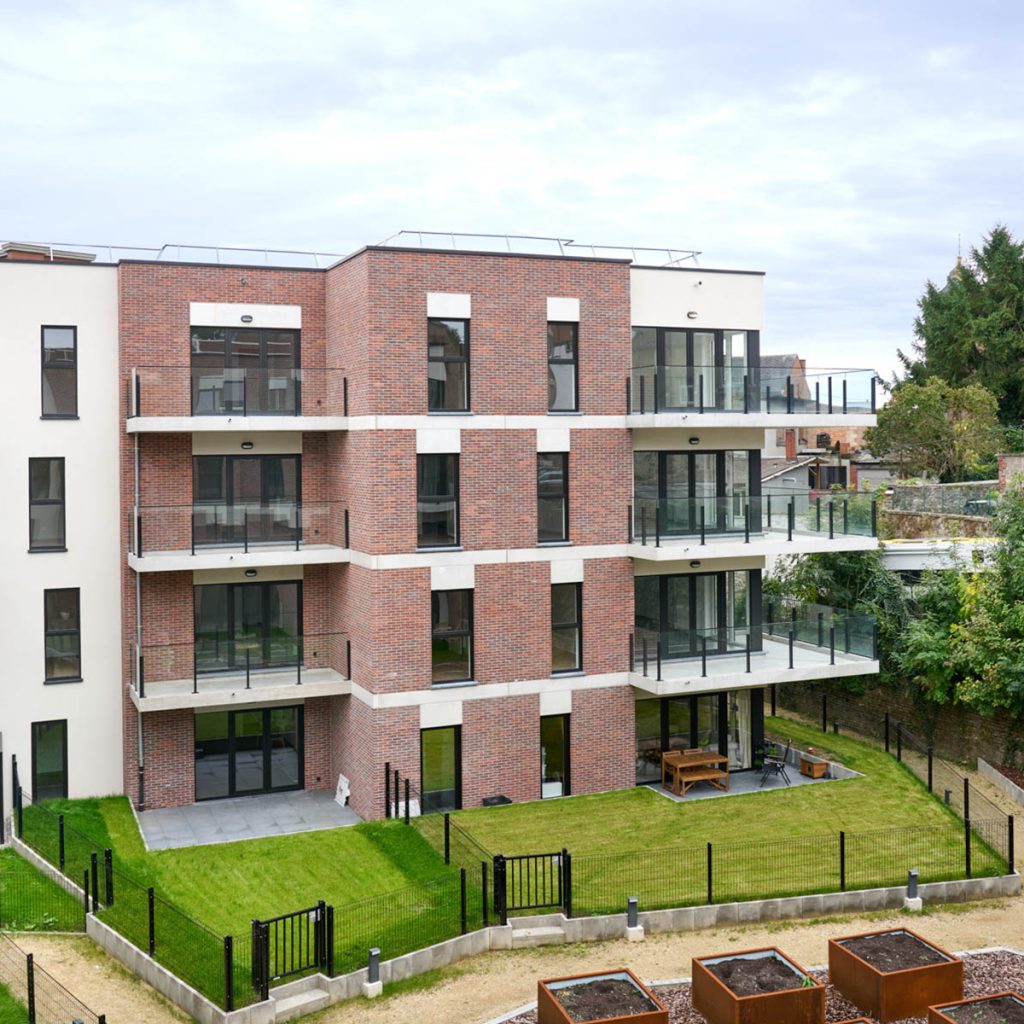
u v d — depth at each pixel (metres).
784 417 25.03
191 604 23.92
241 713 24.33
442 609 23.17
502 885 17.83
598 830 21.88
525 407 23.52
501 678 23.53
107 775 24.12
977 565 27.41
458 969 16.89
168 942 16.62
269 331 24.20
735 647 25.30
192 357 23.62
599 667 24.34
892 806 23.30
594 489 24.20
